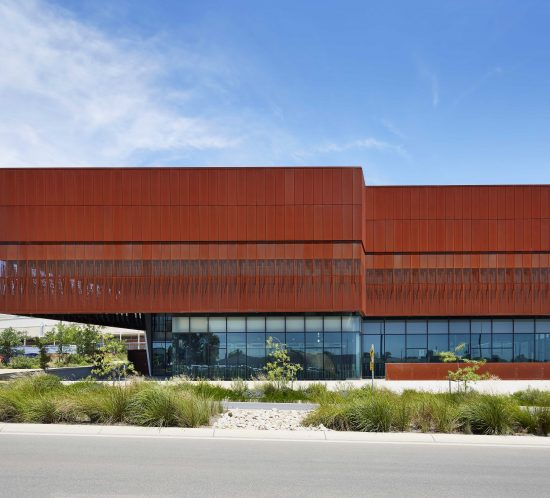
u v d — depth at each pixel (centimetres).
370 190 4297
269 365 2880
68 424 1443
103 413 1472
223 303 3822
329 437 1291
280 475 927
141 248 3862
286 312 3884
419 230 4259
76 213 3875
